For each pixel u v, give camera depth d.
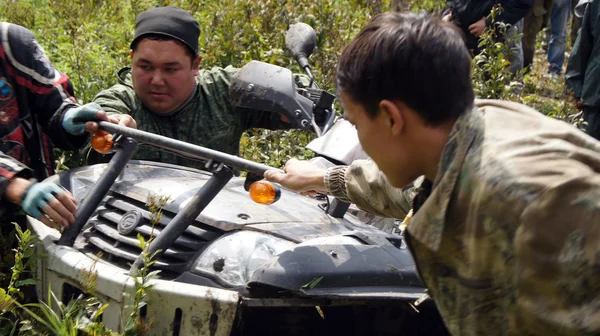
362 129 1.81
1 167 2.72
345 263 2.38
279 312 2.65
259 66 3.46
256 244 2.51
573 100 5.50
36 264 2.72
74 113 2.96
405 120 1.73
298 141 4.95
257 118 3.75
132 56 3.56
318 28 6.55
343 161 3.17
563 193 1.50
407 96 1.70
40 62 3.27
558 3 8.97
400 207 2.42
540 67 9.86
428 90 1.69
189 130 3.65
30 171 2.80
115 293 2.37
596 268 1.46
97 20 7.08
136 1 7.56
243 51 5.94
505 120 1.70
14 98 3.21
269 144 4.86
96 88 5.05
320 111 3.80
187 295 2.26
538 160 1.57
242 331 2.57
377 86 1.72
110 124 2.83
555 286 1.50
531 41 7.66
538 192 1.52
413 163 1.79
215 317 2.26
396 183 1.85
